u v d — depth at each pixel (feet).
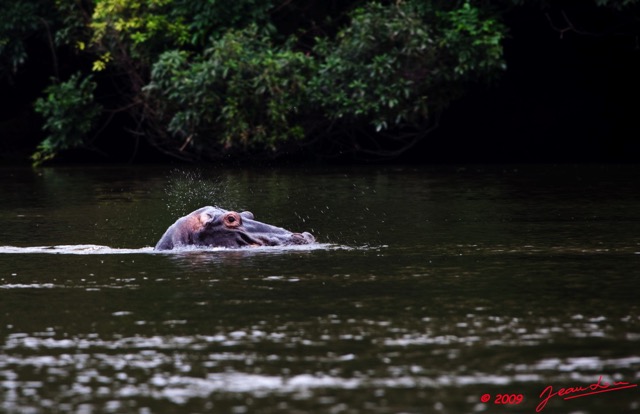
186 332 59.36
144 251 93.66
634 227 107.45
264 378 49.47
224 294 70.90
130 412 44.52
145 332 59.57
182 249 93.81
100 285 75.31
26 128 250.78
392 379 49.06
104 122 251.60
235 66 208.95
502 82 248.32
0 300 69.72
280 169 207.31
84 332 59.77
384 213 124.77
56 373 50.93
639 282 73.77
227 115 207.21
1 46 230.07
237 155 223.71
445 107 221.25
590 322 60.59
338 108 209.26
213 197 147.95
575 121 249.34
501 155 241.35
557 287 72.23
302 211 127.65
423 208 130.11
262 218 120.67
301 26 232.32
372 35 210.59
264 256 88.94
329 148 231.50
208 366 51.80
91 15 234.58
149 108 223.30
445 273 79.10
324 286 73.67
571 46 248.11
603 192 148.97
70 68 254.88
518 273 78.64
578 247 92.89
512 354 53.42
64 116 226.99
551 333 57.88
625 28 238.68
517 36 247.50
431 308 65.31
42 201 148.36
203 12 219.20
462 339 56.75
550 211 124.26
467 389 47.39
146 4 224.74
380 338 57.31
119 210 134.41
